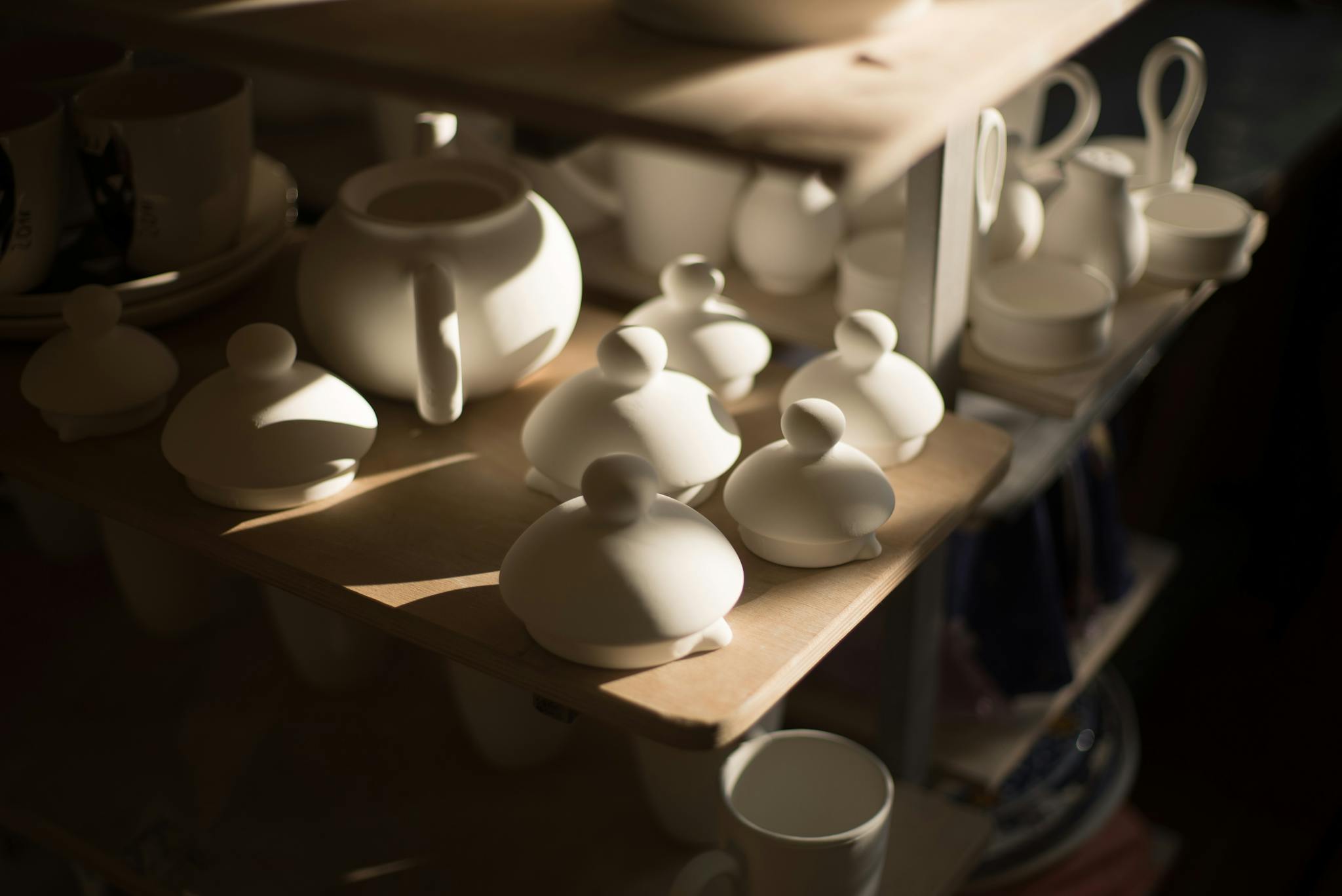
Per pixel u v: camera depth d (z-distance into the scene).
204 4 0.65
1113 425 1.31
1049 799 1.24
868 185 0.47
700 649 0.54
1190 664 1.80
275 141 1.13
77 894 1.12
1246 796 1.60
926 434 0.70
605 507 0.53
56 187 0.73
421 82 0.56
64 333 0.70
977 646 1.14
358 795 0.88
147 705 0.96
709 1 0.57
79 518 1.02
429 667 0.99
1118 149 1.04
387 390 0.71
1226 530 1.90
